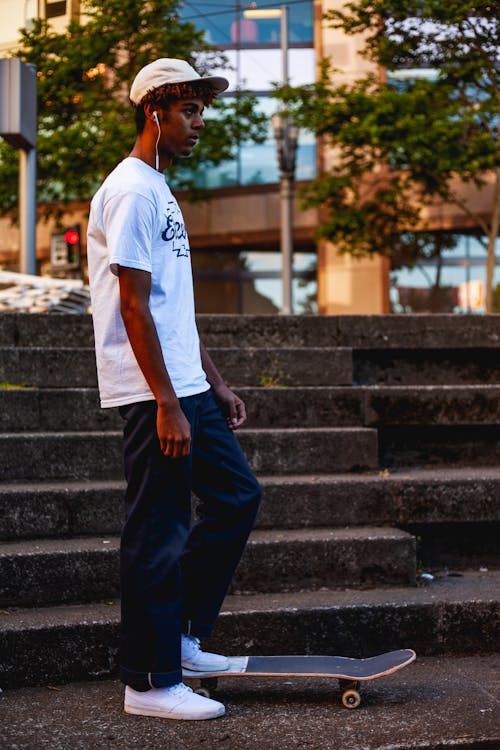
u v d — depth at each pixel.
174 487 2.68
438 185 18.78
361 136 17.38
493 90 16.33
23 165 7.96
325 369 4.84
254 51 22.84
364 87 18.09
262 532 3.69
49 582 3.27
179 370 2.71
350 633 3.22
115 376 2.70
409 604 3.27
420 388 4.43
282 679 3.03
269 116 22.19
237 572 3.46
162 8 17.39
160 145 2.73
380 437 4.46
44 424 4.27
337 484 3.80
